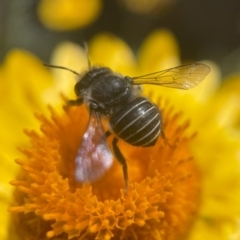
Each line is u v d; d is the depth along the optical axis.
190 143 0.10
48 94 0.10
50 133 0.09
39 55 0.12
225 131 0.10
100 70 0.09
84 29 0.12
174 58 0.10
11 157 0.10
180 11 0.13
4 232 0.09
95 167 0.08
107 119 0.09
